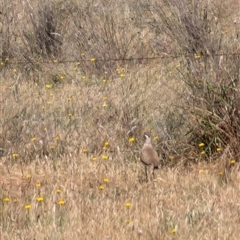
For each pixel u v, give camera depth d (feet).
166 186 40.86
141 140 46.96
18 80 64.69
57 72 66.74
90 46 69.36
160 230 34.04
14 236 33.96
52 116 52.75
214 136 44.68
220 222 35.09
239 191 39.60
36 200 38.32
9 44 71.77
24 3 79.92
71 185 40.55
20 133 48.06
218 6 83.76
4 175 43.14
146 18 80.43
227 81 45.11
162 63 68.39
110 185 41.34
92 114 52.65
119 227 34.60
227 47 56.90
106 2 86.12
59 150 46.62
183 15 66.74
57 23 73.31
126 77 63.87
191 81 46.34
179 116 48.01
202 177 41.88
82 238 33.47
